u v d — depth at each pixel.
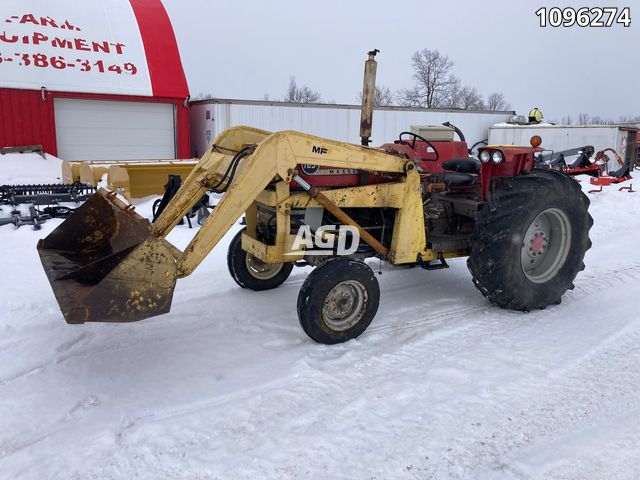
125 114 13.90
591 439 2.58
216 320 4.06
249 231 4.15
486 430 2.65
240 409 2.83
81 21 13.62
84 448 2.52
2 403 2.90
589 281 4.99
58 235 3.59
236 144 4.16
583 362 3.35
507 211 3.98
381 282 4.99
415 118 18.58
